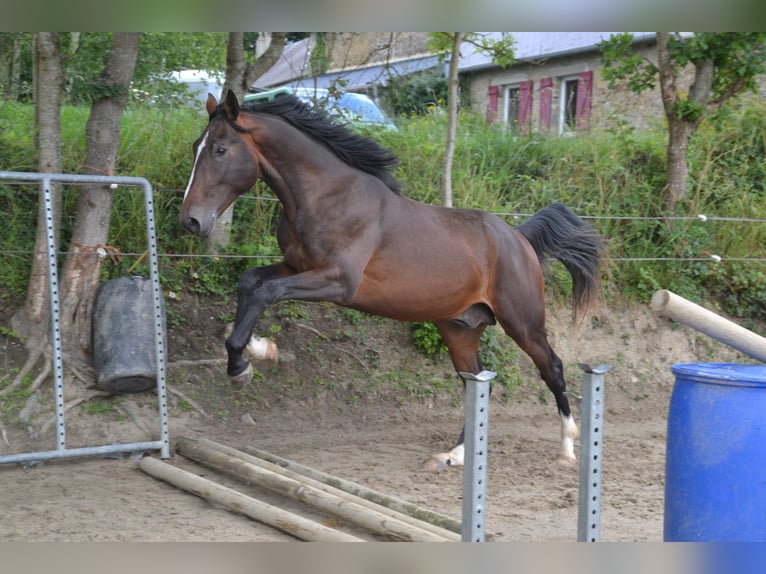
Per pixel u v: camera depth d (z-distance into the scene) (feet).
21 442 20.11
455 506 17.07
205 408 23.41
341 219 17.52
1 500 16.40
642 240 31.89
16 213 24.99
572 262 22.02
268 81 61.46
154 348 20.99
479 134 35.22
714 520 11.16
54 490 17.21
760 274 32.14
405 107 46.09
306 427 23.93
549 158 34.91
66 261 22.26
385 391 25.85
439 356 27.17
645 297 30.96
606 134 37.17
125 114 30.89
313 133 17.93
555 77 54.70
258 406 24.20
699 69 32.27
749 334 11.70
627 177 33.53
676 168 32.76
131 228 26.00
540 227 21.68
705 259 31.60
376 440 23.00
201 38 35.94
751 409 11.07
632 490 18.53
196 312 25.58
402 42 56.44
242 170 17.43
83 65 29.12
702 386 11.41
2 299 23.32
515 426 25.46
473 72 59.47
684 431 11.52
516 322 20.25
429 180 30.94
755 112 38.06
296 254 17.89
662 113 46.44
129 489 17.40
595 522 11.12
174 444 20.84
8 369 21.62
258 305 16.75
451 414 25.93
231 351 16.80
